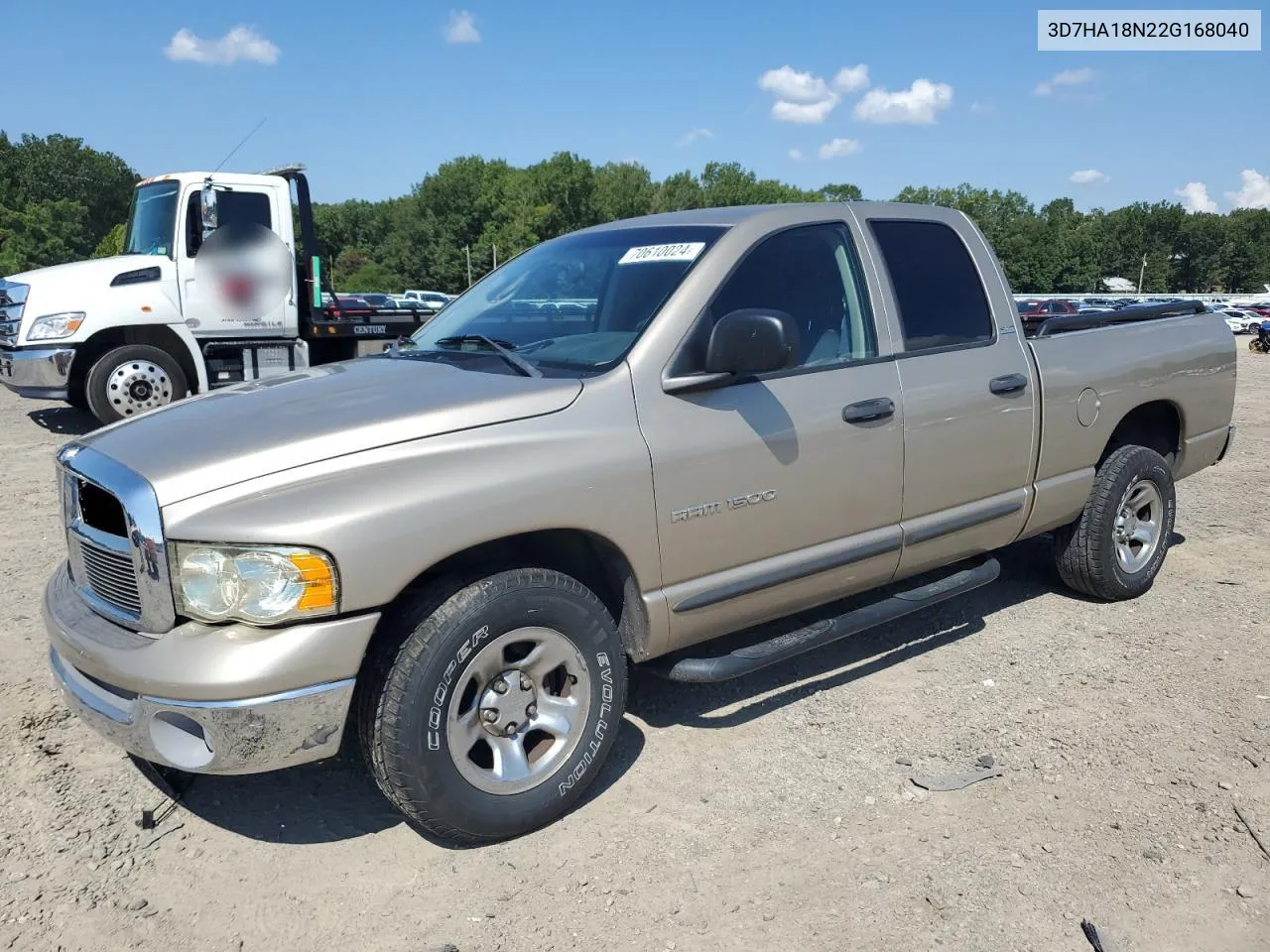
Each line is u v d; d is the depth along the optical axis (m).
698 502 3.32
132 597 2.86
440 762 2.87
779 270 3.69
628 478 3.15
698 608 3.39
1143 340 5.04
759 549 3.53
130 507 2.72
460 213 105.50
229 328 11.16
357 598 2.70
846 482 3.72
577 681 3.17
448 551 2.82
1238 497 7.57
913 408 3.91
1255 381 17.44
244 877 2.94
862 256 3.97
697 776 3.46
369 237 138.25
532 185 100.38
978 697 4.05
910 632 4.77
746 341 3.15
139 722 2.74
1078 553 4.96
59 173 101.88
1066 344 4.64
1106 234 132.25
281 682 2.64
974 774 3.45
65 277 10.41
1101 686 4.15
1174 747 3.63
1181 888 2.85
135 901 2.82
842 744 3.68
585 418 3.12
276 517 2.66
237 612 2.66
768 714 3.92
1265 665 4.35
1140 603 5.14
